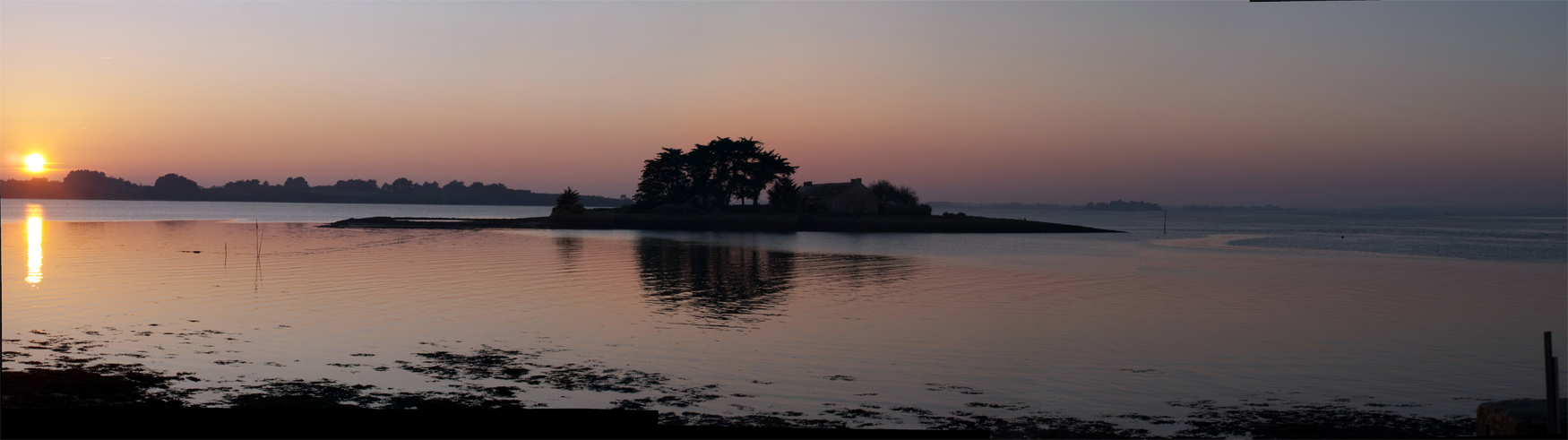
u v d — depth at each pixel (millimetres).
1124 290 32656
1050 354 18891
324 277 34969
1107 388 15617
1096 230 112562
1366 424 13148
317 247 57062
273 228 95688
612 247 60094
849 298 29469
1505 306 28469
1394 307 27766
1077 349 19594
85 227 93125
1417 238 94750
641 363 17469
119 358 17188
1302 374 17000
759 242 71562
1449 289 34344
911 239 81125
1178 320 24344
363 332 20734
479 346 19172
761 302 27875
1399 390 15641
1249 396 15070
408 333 20688
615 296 29094
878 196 120688
